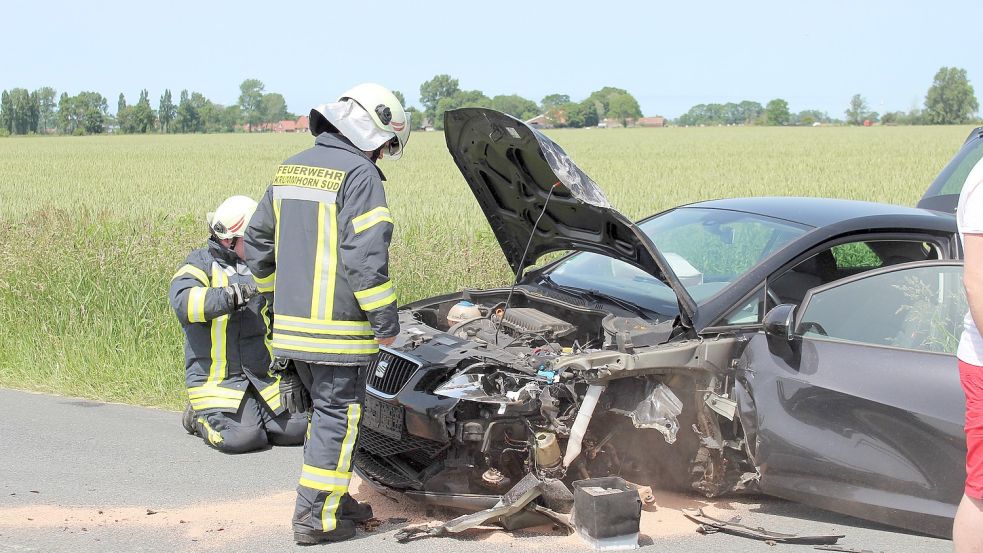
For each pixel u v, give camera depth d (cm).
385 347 466
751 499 487
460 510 459
